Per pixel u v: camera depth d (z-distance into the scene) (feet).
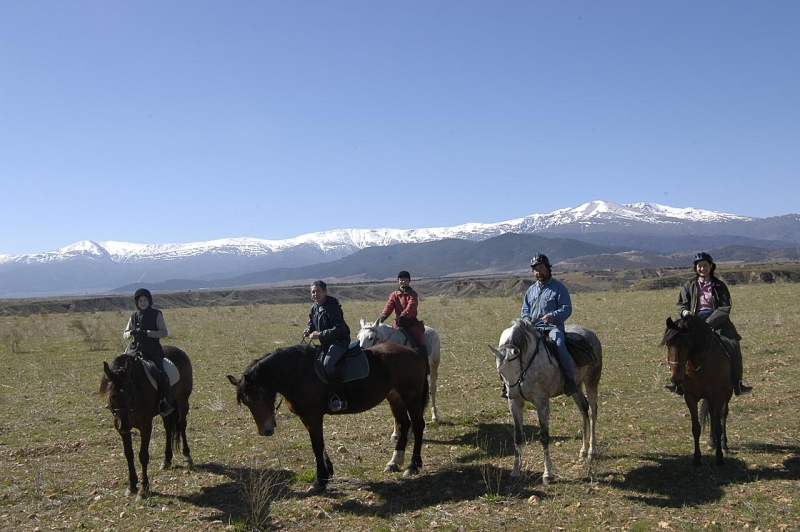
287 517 25.12
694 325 28.17
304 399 28.35
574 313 97.66
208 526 24.32
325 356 28.89
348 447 34.68
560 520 23.30
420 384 31.58
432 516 24.49
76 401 48.70
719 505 24.14
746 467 28.37
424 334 39.86
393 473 30.25
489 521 23.62
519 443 28.27
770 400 40.04
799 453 29.94
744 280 236.63
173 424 31.96
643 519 23.11
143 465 28.12
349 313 115.96
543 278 31.27
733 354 29.71
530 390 28.45
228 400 47.78
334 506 26.11
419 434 31.01
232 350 74.64
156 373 29.35
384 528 23.62
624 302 112.37
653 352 59.82
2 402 48.42
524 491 26.66
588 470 28.86
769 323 71.26
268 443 36.01
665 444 32.63
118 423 26.53
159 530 24.09
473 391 48.44
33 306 264.11
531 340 28.55
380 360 30.66
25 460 33.78
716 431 28.76
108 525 24.75
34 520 25.41
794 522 22.07
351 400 29.43
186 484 29.45
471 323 93.97
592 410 31.37
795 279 230.27
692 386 28.89
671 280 197.98
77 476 30.83
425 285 580.30
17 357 73.97
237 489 28.58
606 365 54.95
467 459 31.96
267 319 117.60
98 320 122.01
